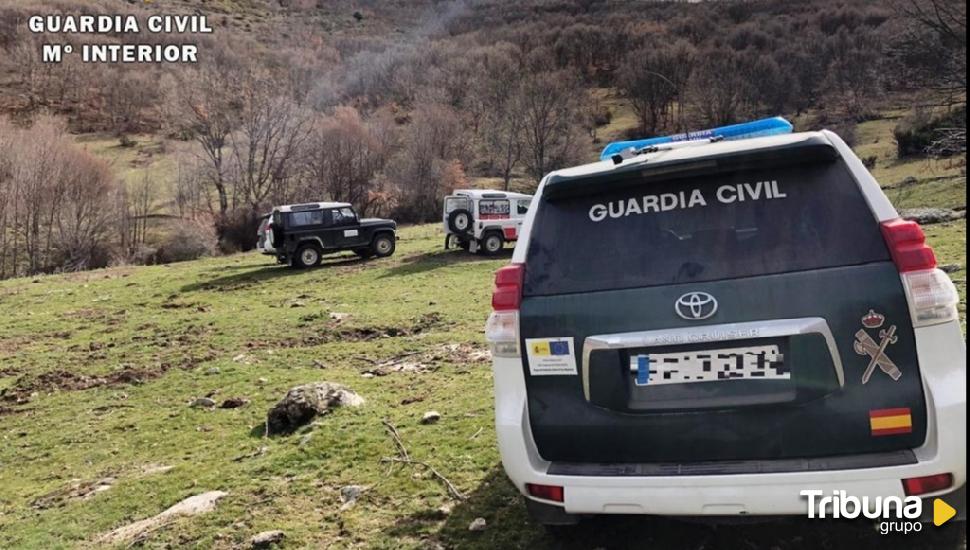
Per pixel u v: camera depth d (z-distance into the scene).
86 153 55.91
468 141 83.81
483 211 23.86
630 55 104.38
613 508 2.57
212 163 58.03
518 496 3.81
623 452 2.61
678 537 3.14
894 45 18.30
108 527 4.29
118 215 53.16
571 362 2.67
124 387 9.50
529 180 80.12
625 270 2.68
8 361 12.34
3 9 134.88
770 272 2.50
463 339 9.99
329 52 144.88
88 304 19.97
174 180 66.88
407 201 62.16
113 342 13.60
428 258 24.12
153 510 4.44
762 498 2.40
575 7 182.12
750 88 83.31
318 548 3.50
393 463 4.60
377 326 12.49
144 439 6.59
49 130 53.78
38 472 6.08
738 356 2.49
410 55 130.00
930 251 2.39
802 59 84.25
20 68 123.75
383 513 3.85
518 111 80.00
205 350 11.90
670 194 2.74
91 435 7.05
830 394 2.39
